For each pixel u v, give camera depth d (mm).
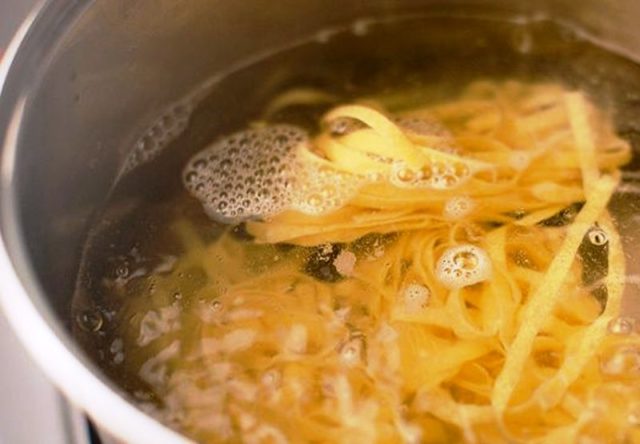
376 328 320
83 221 355
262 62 410
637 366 305
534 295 320
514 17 418
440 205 354
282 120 390
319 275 337
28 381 301
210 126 388
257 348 317
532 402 299
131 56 361
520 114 384
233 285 337
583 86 395
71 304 333
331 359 313
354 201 357
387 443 293
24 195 292
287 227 352
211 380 309
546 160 366
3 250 254
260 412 300
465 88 397
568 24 416
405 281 334
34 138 305
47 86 312
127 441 218
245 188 366
